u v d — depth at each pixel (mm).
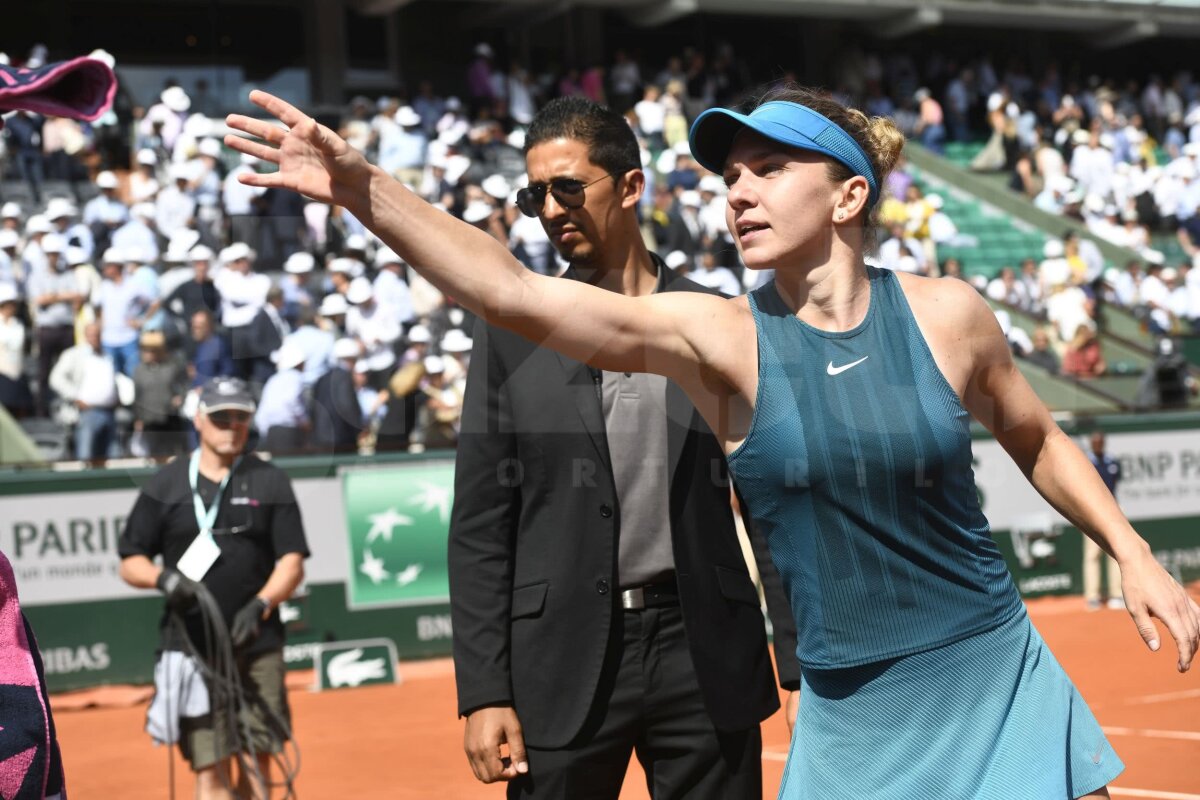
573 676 2344
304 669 8977
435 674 9133
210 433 2941
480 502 2389
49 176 13875
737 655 2404
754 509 1972
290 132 1629
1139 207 20562
